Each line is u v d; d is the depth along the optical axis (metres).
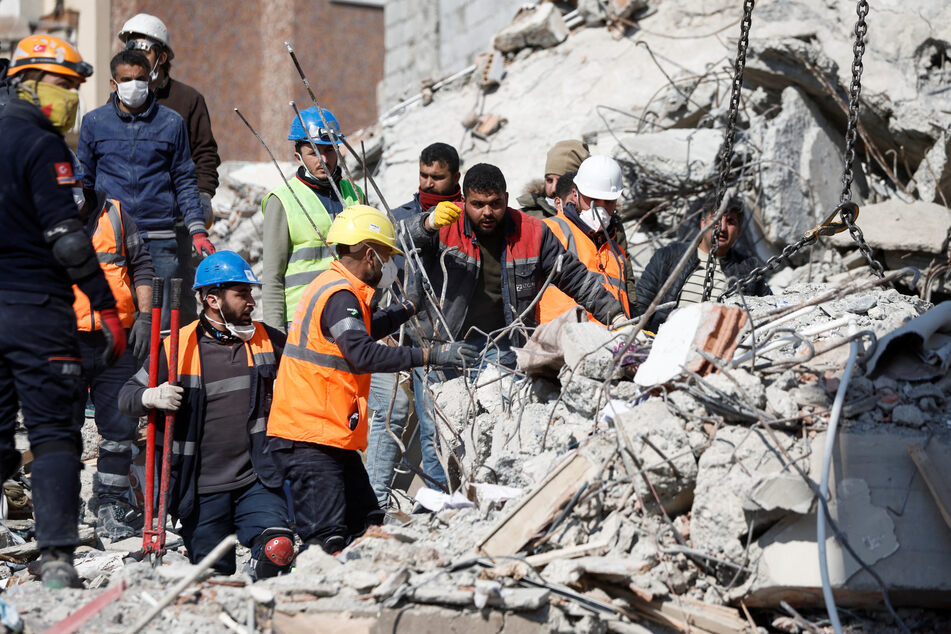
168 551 19.06
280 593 13.32
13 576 17.48
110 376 20.23
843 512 13.52
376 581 13.35
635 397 15.61
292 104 19.12
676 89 30.53
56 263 13.45
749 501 13.70
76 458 13.74
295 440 15.97
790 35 30.58
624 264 21.06
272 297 20.38
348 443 16.02
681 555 13.96
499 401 18.06
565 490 14.48
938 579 13.31
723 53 32.19
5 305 13.23
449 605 12.92
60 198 13.16
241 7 62.66
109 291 13.50
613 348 16.75
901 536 13.41
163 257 22.39
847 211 17.88
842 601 13.86
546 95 34.50
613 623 13.24
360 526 16.88
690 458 14.32
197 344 17.12
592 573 13.64
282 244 20.44
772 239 27.97
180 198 22.59
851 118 17.86
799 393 14.55
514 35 36.56
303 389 15.97
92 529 20.55
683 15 34.22
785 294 20.55
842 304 18.36
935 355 14.77
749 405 14.27
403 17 54.25
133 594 13.13
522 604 12.81
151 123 22.36
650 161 28.39
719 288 21.27
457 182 20.44
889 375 14.69
